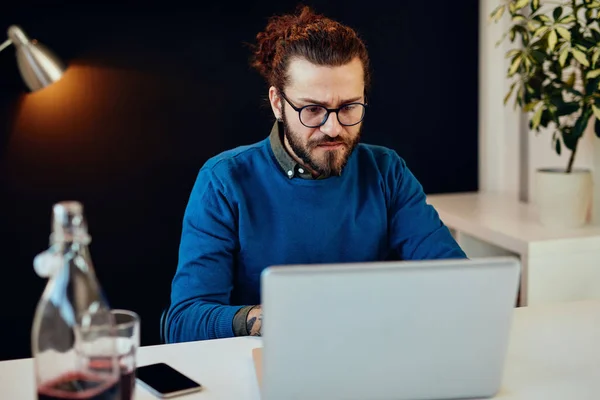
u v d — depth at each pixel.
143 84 3.09
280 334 1.08
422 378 1.16
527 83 2.62
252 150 1.87
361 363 1.13
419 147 3.44
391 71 3.35
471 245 2.95
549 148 3.03
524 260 2.53
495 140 3.41
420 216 1.97
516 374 1.30
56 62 2.87
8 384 1.28
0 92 2.96
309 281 1.06
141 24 3.05
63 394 1.02
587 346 1.43
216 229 1.78
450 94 3.44
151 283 3.22
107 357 1.03
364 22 3.28
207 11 3.11
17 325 3.10
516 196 3.31
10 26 2.93
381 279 1.08
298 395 1.13
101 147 3.08
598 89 2.46
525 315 1.61
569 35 2.40
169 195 3.19
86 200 3.10
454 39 3.40
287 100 1.72
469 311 1.13
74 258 1.04
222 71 3.16
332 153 1.73
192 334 1.60
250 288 1.84
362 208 1.92
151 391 1.23
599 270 2.59
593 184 2.75
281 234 1.83
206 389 1.25
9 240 3.05
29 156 3.02
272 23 1.85
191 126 3.16
